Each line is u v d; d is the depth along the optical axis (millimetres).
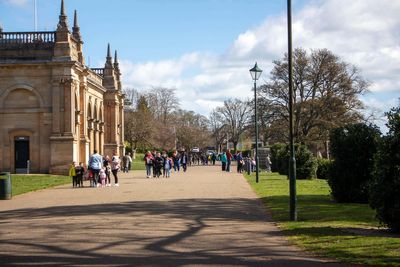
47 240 13703
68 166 48812
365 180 22469
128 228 15734
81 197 27078
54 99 49188
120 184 37812
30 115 49594
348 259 10875
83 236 14305
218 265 10570
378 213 14734
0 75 49438
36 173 49250
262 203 23156
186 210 20500
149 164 47594
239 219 17797
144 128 102500
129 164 63031
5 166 49594
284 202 23016
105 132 72125
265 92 69250
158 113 125375
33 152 49562
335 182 22984
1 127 49625
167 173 48344
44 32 50344
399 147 14445
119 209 20938
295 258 11219
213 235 14391
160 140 115500
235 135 132125
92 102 62344
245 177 46250
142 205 22438
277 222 16969
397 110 15000
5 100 49562
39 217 18766
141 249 12383
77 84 52000
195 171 61750
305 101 66688
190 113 142250
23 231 15375
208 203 23234
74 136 49500
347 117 65938
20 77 49469
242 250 12195
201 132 136000
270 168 61719
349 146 22625
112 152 72000
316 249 12094
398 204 14164
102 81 71812
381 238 13234
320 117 66312
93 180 35844
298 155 43625
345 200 23047
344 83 66812
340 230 14766
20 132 49562
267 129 68938
